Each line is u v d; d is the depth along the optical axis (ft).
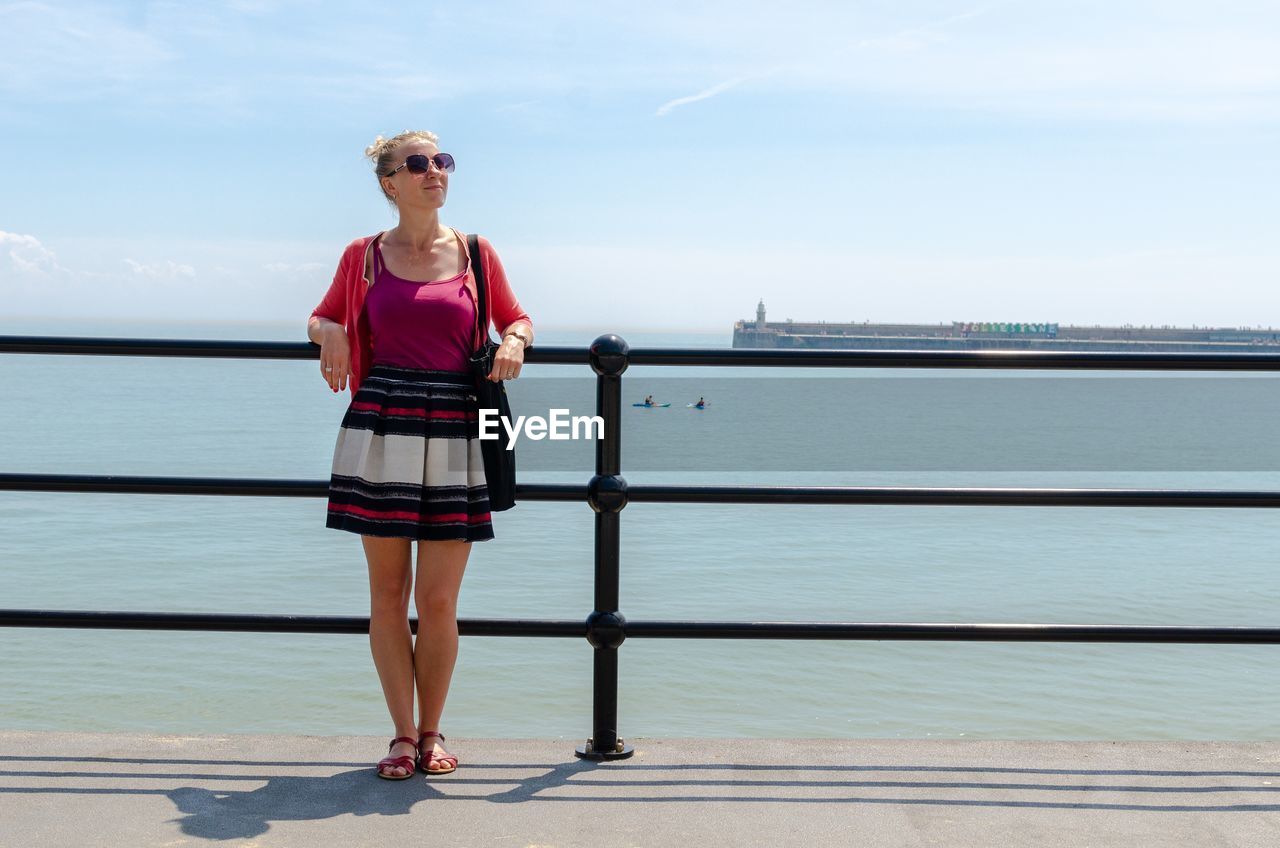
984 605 61.72
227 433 187.83
